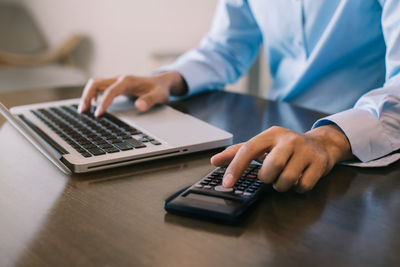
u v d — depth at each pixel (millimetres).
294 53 1073
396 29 733
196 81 962
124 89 804
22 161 567
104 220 407
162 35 2674
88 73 3234
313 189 477
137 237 375
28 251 355
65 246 362
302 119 769
